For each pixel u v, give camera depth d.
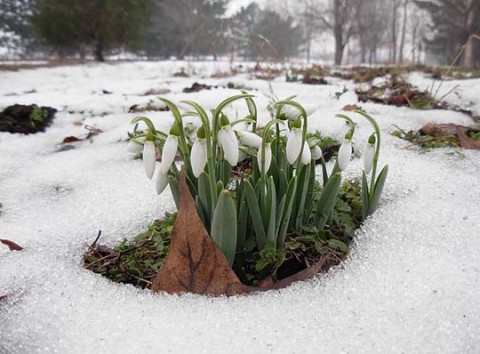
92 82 1.20
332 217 0.30
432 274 0.24
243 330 0.21
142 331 0.22
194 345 0.21
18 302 0.24
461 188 0.34
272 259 0.25
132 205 0.35
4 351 0.21
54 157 0.50
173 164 0.26
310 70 1.41
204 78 1.24
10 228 0.33
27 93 0.98
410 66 1.55
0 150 0.52
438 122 0.56
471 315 0.21
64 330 0.22
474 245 0.26
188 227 0.23
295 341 0.21
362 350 0.20
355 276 0.25
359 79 1.10
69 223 0.33
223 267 0.24
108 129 0.61
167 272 0.24
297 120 0.23
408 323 0.21
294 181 0.25
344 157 0.26
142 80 1.19
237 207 0.27
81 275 0.26
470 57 4.22
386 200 0.33
